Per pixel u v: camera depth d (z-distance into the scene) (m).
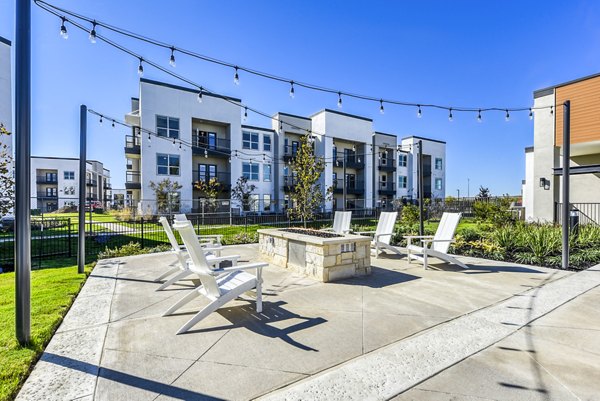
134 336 2.73
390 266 5.71
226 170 22.45
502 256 6.32
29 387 1.95
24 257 2.54
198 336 2.73
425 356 2.35
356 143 28.16
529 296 3.81
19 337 2.53
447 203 21.75
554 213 10.91
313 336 2.72
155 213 16.83
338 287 4.31
